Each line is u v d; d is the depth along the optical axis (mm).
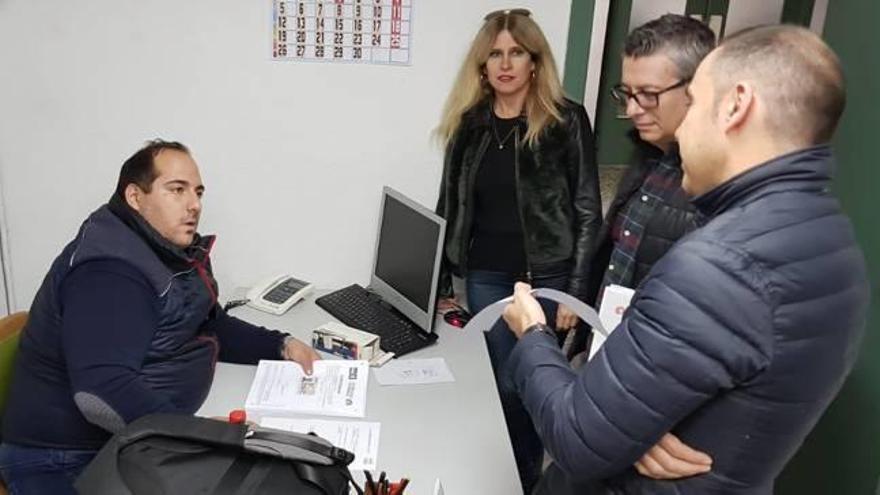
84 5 2131
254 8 2176
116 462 1093
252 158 2340
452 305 2334
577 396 960
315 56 2242
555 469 1264
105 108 2242
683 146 939
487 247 2244
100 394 1440
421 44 2256
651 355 867
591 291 2002
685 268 857
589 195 2131
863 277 926
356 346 1896
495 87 2111
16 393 1595
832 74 841
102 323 1471
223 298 2461
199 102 2262
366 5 2203
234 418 1429
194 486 1073
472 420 1650
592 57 2320
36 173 2299
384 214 2252
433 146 2369
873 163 1829
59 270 1549
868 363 1801
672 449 943
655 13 2361
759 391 868
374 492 1237
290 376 1795
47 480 1535
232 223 2410
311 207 2420
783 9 2385
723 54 890
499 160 2150
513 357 1169
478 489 1397
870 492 1775
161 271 1600
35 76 2191
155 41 2186
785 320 838
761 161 871
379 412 1663
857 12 1967
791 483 2164
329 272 2514
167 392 1628
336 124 2328
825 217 872
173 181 1631
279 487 1082
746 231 849
